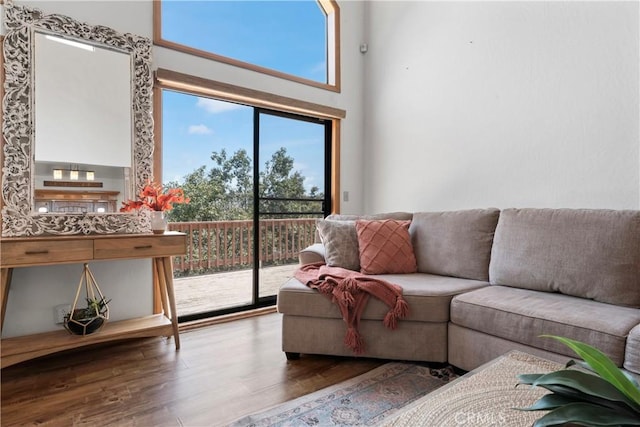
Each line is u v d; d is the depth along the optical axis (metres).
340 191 3.69
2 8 2.03
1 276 1.83
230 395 1.74
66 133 2.19
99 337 2.08
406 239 2.66
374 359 2.16
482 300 1.85
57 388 1.81
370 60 3.80
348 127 3.75
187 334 2.59
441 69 3.12
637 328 1.39
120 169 2.37
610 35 2.19
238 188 3.56
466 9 2.93
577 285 1.89
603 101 2.22
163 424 1.51
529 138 2.56
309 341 2.12
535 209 2.22
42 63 2.12
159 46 2.59
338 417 1.55
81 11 2.28
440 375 1.95
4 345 1.91
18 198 2.03
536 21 2.52
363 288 2.06
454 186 3.04
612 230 1.84
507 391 1.05
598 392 0.79
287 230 3.72
